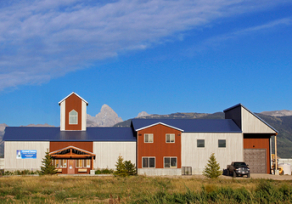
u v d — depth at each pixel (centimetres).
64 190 2441
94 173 4269
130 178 3597
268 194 1705
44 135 4578
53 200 1961
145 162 4384
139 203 1730
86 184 2898
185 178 3738
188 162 4541
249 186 2619
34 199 2070
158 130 4447
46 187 2670
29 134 4569
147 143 4416
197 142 4588
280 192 1728
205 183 3047
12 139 4409
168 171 4391
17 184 2870
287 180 3584
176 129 4469
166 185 2802
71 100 4894
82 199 2109
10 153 4397
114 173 3941
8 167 4375
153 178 3612
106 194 2325
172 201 1658
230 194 1712
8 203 1858
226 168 4553
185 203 1606
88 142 4516
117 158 4519
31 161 4406
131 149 4553
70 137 4553
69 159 4438
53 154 4309
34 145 4438
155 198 1716
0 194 2339
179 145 4450
